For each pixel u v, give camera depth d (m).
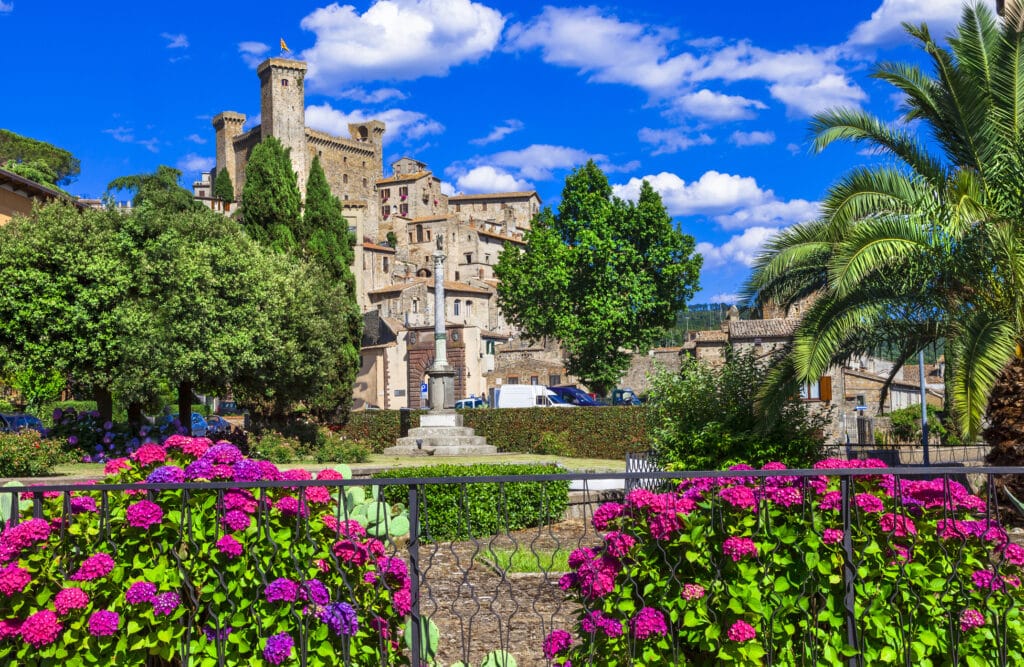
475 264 125.94
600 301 54.47
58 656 4.61
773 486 4.83
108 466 5.30
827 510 4.75
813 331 13.23
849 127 14.34
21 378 34.94
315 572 4.85
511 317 58.84
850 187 13.65
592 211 55.22
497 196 153.62
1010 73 13.76
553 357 79.00
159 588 4.74
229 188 130.88
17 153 100.62
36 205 28.09
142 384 25.45
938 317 13.82
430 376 34.34
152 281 26.69
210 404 56.41
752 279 14.95
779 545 4.67
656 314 56.00
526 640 7.35
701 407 16.59
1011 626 4.75
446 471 15.35
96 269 25.44
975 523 4.75
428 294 99.25
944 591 4.71
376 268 108.31
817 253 14.66
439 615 8.32
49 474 20.47
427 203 147.12
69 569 4.86
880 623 4.59
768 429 14.54
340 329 36.50
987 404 12.52
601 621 4.58
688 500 4.66
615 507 4.74
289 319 30.92
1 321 24.98
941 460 25.11
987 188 13.92
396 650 4.97
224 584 4.75
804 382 13.84
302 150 131.88
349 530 4.99
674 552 4.65
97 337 25.28
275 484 4.61
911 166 14.35
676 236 55.50
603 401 57.03
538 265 55.34
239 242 29.98
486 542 13.00
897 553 4.71
